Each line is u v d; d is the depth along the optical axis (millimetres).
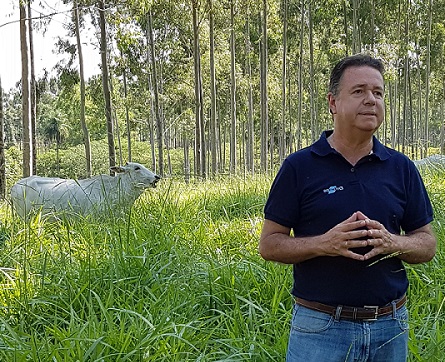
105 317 4082
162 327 3912
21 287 5031
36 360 3479
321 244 2518
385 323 2641
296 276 2748
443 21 34531
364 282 2588
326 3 30312
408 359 3676
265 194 10367
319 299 2629
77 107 39500
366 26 33438
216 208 9695
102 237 6410
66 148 59719
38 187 9312
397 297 2688
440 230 6020
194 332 4070
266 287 5062
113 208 8359
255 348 3967
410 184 2773
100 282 5039
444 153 37750
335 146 2752
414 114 54125
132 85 37812
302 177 2695
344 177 2658
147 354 3641
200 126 23016
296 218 2734
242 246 6527
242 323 4289
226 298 5012
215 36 29250
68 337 3727
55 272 5449
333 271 2607
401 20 34750
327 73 38875
